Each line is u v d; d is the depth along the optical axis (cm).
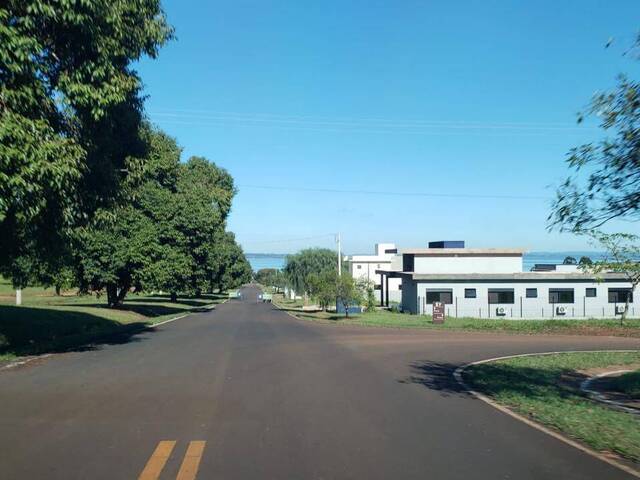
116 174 1558
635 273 2638
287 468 587
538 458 634
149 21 1445
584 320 3528
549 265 5106
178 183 4247
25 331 1864
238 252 9862
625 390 1142
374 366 1419
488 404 944
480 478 564
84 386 1048
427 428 768
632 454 647
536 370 1455
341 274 4406
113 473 566
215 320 3472
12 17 1151
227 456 626
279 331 2577
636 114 653
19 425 757
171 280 3547
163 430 736
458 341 2308
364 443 687
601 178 693
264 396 975
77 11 1181
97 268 3062
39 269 2695
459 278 4403
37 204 1213
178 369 1277
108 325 2564
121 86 1334
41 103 1242
